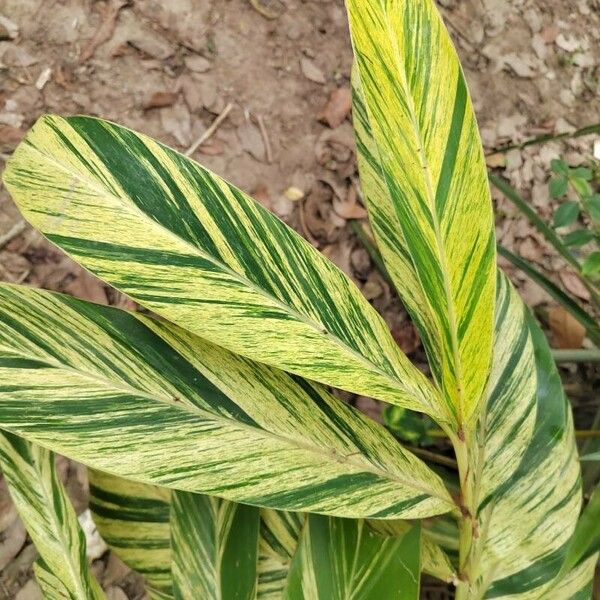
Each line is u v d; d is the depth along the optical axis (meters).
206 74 0.92
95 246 0.32
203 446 0.36
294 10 1.00
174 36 0.91
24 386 0.33
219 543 0.49
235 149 0.91
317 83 0.99
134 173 0.34
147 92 0.88
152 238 0.34
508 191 0.81
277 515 0.57
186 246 0.34
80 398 0.34
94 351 0.36
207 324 0.34
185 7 0.92
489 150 1.08
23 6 0.82
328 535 0.46
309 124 0.97
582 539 0.52
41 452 0.42
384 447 0.42
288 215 0.92
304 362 0.36
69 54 0.84
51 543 0.41
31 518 0.41
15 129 0.80
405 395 0.39
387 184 0.31
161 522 0.57
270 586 0.55
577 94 1.20
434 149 0.30
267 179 0.92
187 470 0.35
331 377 0.36
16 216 0.78
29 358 0.33
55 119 0.33
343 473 0.39
